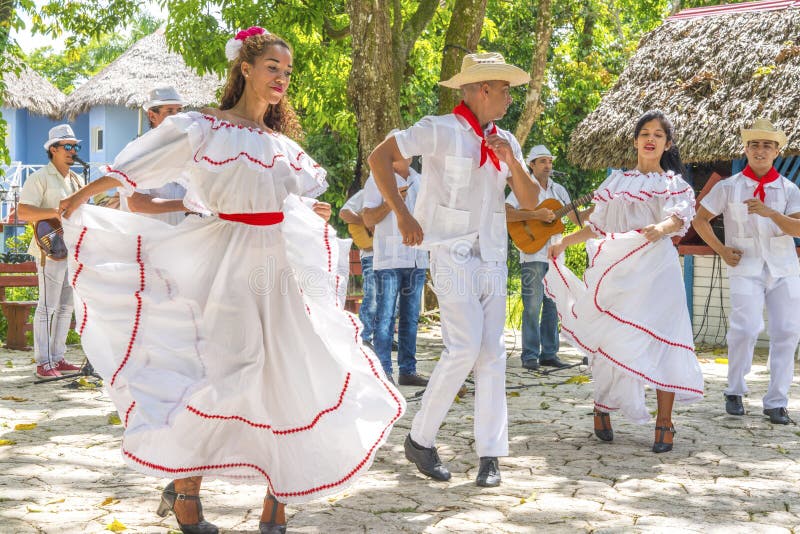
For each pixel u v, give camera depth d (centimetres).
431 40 1616
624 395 557
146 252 366
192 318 364
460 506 437
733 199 648
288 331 375
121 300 358
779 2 1156
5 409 663
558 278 584
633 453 546
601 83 2247
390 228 744
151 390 349
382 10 1068
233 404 373
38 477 480
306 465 375
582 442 575
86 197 361
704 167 1268
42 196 766
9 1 1152
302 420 374
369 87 1069
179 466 370
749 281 648
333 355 373
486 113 468
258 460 383
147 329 358
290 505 438
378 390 385
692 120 1059
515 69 456
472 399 711
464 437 582
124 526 399
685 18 1220
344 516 421
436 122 461
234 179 367
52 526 402
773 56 1057
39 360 802
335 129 1609
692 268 1120
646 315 545
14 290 1217
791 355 639
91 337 362
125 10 1571
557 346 889
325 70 1556
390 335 759
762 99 1024
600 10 2352
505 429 480
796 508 439
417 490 464
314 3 1421
